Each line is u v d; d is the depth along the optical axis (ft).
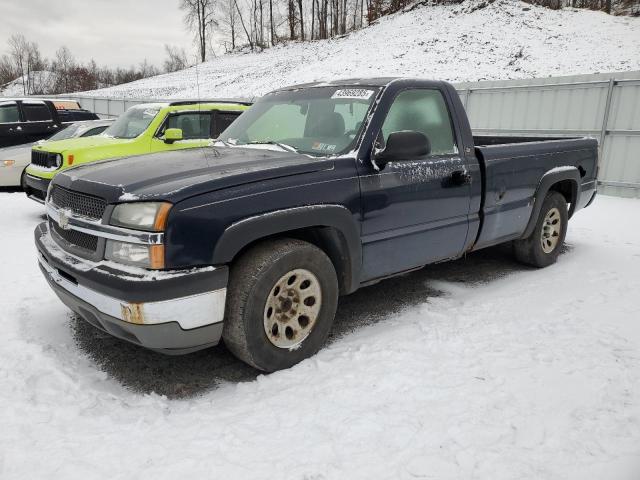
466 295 14.02
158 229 8.14
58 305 13.07
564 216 16.81
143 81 190.49
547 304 13.11
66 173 10.64
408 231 11.55
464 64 103.96
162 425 7.99
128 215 8.47
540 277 15.62
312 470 6.91
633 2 166.30
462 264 17.13
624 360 9.98
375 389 8.94
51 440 7.55
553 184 16.37
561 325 11.68
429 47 117.70
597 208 28.40
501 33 119.65
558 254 17.10
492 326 11.64
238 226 8.64
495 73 97.71
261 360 9.32
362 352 10.34
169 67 211.82
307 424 7.95
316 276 9.86
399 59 113.60
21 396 8.69
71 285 9.22
